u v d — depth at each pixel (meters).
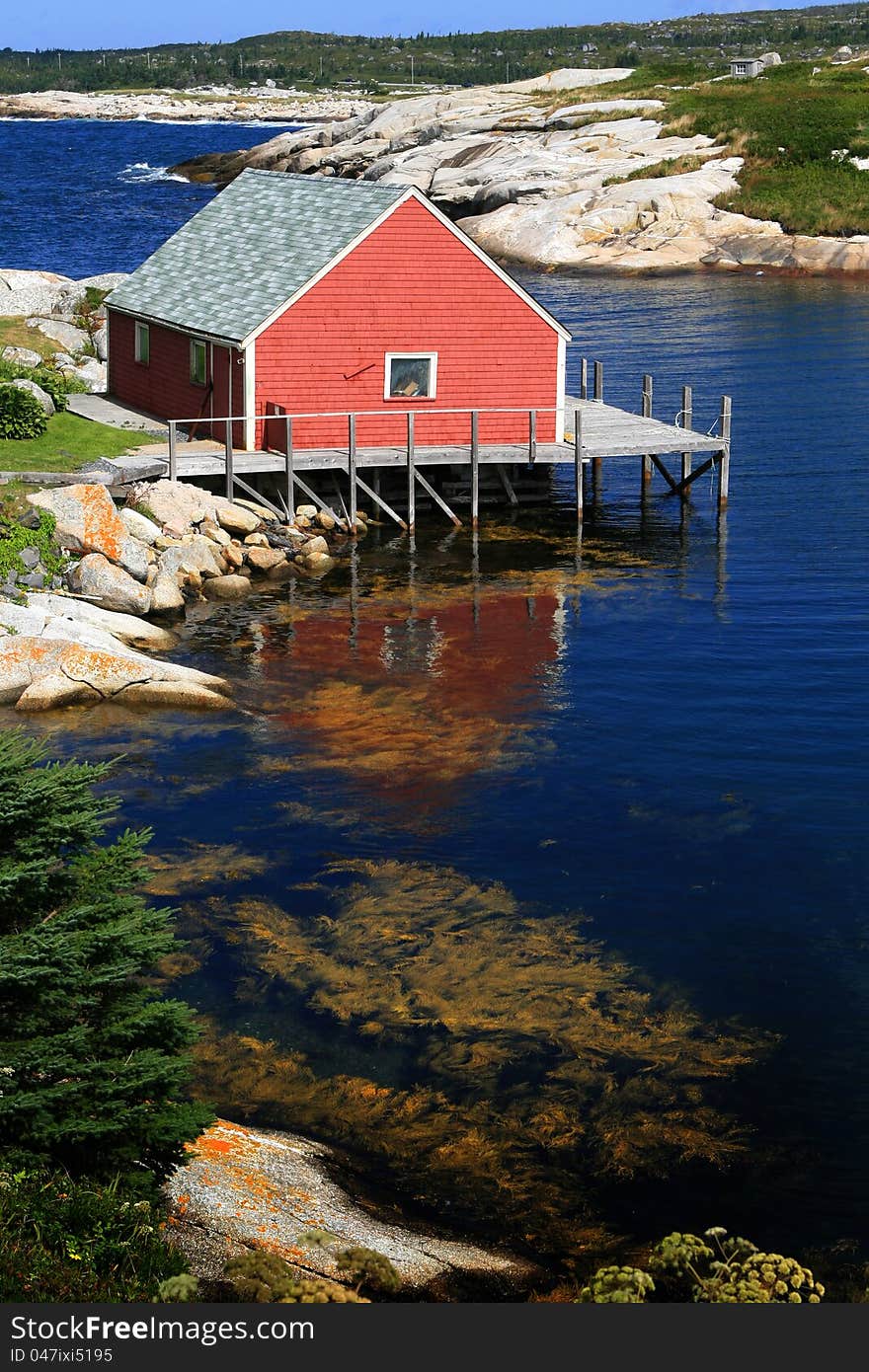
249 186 40.19
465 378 35.62
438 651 26.61
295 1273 10.54
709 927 16.80
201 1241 10.73
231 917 16.98
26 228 96.88
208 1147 12.27
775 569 31.75
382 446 35.28
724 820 19.64
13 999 10.15
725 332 61.62
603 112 102.19
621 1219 12.09
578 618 28.52
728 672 25.56
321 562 32.00
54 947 10.02
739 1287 10.06
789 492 38.19
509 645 26.98
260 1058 14.24
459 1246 11.64
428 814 19.81
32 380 37.31
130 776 21.05
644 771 21.31
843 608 29.11
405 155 103.81
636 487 39.34
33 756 11.03
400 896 17.50
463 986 15.53
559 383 36.38
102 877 11.20
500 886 17.77
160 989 15.42
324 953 16.19
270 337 33.62
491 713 23.62
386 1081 13.94
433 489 35.38
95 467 32.12
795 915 17.06
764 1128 13.26
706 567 31.98
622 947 16.36
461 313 35.19
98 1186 10.16
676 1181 12.58
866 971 15.84
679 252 81.31
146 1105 10.45
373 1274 10.57
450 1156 12.88
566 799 20.33
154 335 37.81
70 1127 9.87
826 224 81.25
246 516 32.38
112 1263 9.55
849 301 69.62
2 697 23.91
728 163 88.00
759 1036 14.64
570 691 24.64
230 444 32.69
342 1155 12.87
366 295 34.28
